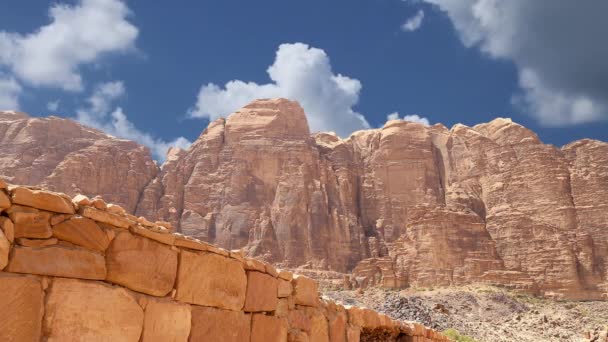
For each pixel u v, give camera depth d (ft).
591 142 377.50
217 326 22.21
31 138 379.55
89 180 345.51
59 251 16.06
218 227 349.41
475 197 374.84
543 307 244.63
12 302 14.74
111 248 17.66
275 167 371.97
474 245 322.34
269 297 26.63
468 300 241.35
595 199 346.74
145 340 18.57
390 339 45.21
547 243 327.26
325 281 303.27
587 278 312.29
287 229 341.82
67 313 16.07
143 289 18.66
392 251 337.72
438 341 57.98
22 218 15.33
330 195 367.66
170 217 351.05
